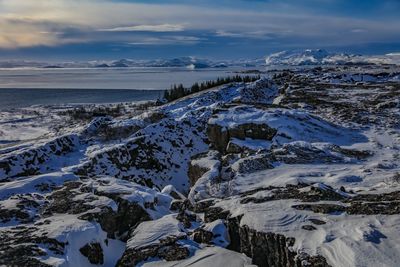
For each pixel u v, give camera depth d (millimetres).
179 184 29922
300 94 56250
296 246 10539
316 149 24156
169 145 32094
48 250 11688
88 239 12695
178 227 13609
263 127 28703
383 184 16781
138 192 16578
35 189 17984
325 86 66250
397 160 22828
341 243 10195
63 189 17344
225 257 11719
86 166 27734
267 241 11297
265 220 12008
